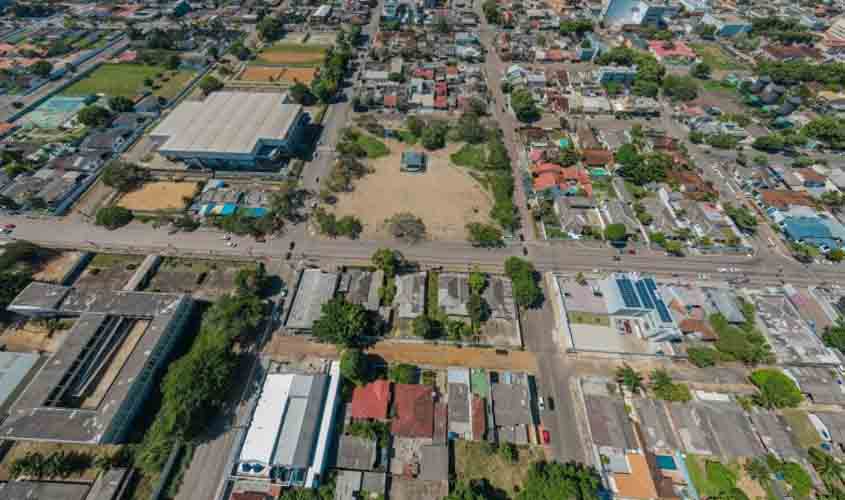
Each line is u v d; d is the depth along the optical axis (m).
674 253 104.38
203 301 91.25
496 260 102.19
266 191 118.44
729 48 199.62
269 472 65.25
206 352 74.69
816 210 115.31
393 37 197.50
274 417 69.38
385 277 96.00
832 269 102.19
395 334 86.62
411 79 167.88
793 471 66.31
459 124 141.50
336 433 71.56
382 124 146.38
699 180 122.12
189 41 188.50
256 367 80.38
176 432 66.81
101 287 94.19
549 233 108.50
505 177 121.50
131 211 111.12
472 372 79.19
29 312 84.88
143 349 76.62
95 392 74.75
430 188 121.94
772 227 112.44
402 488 66.50
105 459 66.56
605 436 70.88
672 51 189.38
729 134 141.12
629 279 90.50
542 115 152.88
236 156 118.88
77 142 132.25
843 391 78.19
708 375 81.62
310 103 155.50
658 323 82.75
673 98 161.38
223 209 111.31
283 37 199.25
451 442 71.44
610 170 128.38
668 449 70.81
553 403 77.25
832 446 72.44
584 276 98.69
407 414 72.12
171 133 123.19
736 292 96.69
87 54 178.50
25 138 135.00
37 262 98.25
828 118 139.88
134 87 161.88
